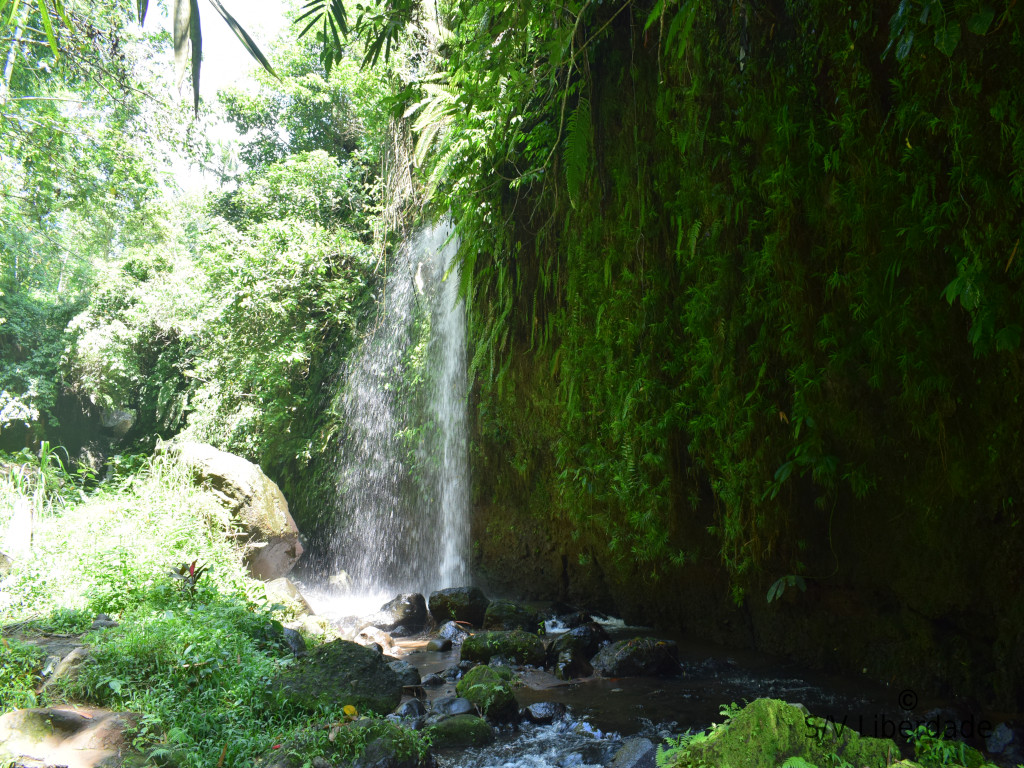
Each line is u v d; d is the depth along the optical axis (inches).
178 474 299.1
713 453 202.1
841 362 167.5
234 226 543.8
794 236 175.9
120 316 682.2
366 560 402.3
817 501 179.9
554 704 167.0
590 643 218.2
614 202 240.8
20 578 201.0
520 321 296.2
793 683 184.5
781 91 177.8
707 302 197.0
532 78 230.8
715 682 188.1
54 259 778.8
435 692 182.4
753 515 189.2
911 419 162.4
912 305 153.9
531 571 307.4
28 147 507.5
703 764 91.6
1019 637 152.3
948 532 164.1
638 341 224.4
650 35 225.6
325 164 489.7
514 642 211.3
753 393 183.8
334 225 498.0
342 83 475.2
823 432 177.5
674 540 226.7
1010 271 133.0
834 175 167.3
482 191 273.3
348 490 421.4
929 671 171.2
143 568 211.6
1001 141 134.7
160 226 693.3
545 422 287.7
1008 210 133.3
